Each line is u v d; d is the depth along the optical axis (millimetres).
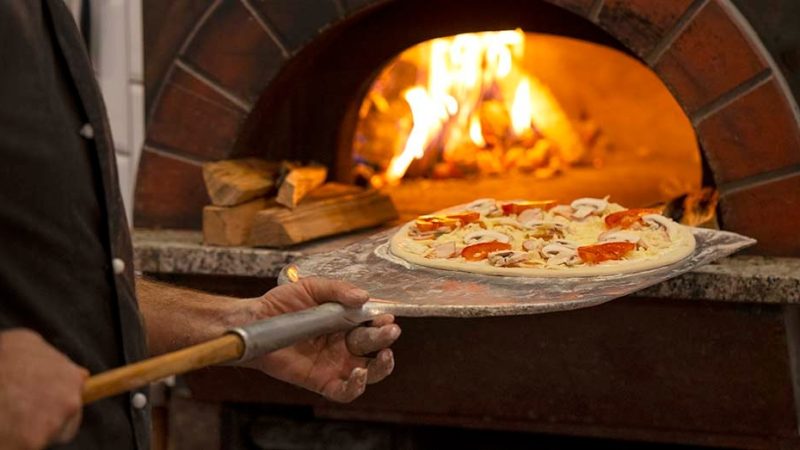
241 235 1925
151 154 2096
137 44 2100
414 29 2180
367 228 2047
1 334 902
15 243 1079
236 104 2041
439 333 1863
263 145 2191
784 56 1757
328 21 1976
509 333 1826
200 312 1334
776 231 1777
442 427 2174
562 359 1815
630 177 2684
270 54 2012
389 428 2076
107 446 1155
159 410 2203
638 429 1860
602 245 1525
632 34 1817
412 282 1466
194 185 2086
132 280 1194
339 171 2303
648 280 1411
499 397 1879
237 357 1001
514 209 1783
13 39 1078
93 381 880
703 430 1805
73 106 1147
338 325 1161
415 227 1719
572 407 1848
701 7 1771
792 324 1726
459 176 2629
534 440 2148
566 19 2080
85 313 1133
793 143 1754
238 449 2164
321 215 1938
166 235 2051
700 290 1660
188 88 2061
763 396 1735
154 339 1329
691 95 1799
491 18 2125
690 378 1762
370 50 2217
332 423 2119
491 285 1438
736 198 1794
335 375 1321
